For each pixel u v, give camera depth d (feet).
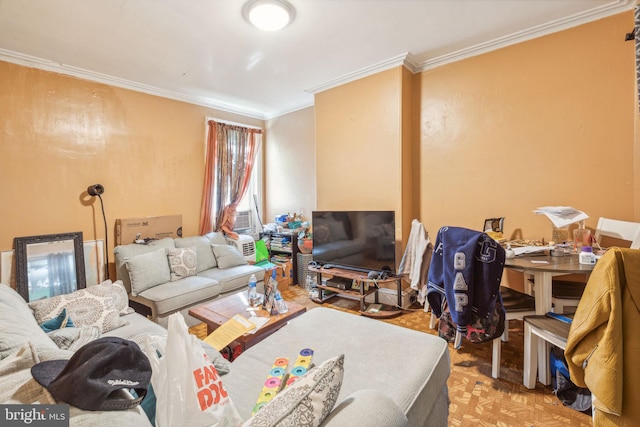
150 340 2.99
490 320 5.66
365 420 2.46
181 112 12.39
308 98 13.15
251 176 15.31
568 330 5.25
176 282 9.65
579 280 8.00
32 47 8.20
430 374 4.01
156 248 10.43
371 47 8.79
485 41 8.61
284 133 14.88
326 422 2.47
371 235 9.98
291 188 14.73
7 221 8.38
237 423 2.49
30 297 8.42
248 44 8.38
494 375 6.20
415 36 8.24
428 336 4.93
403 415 2.69
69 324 5.95
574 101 7.70
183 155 12.45
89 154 9.87
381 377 3.86
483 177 9.12
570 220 6.64
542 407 5.33
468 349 7.38
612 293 3.97
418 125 10.34
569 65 7.73
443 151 9.85
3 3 6.32
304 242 12.65
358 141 10.85
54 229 9.18
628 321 3.95
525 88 8.35
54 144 9.16
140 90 11.12
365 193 10.78
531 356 5.78
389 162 10.15
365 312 9.63
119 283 7.66
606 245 7.36
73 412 2.03
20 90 8.56
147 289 9.06
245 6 6.68
